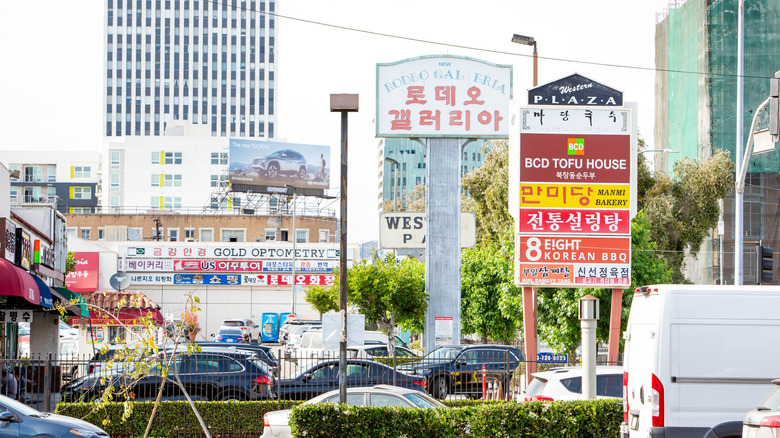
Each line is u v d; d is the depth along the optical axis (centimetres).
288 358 2131
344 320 1568
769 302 1238
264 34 17738
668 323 1231
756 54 5875
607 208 2461
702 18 6012
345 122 1577
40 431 1495
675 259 5072
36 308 2564
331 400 1647
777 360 1226
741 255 2545
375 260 4491
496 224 5359
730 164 5188
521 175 2464
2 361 2019
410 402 1628
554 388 1747
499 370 2552
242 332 5819
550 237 2453
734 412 1216
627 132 2478
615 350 2453
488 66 3472
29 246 2511
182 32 17538
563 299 3128
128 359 1647
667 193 5116
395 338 4462
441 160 3534
